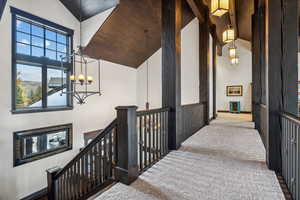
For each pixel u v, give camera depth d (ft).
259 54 16.28
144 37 20.30
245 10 20.22
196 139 12.80
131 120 6.60
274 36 7.34
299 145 4.95
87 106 18.69
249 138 13.04
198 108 16.61
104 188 6.72
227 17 21.18
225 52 32.94
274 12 7.33
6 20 12.30
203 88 19.07
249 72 30.91
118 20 16.42
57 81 16.33
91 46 17.87
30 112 13.76
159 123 9.35
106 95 21.04
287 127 6.24
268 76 7.45
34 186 13.98
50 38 15.56
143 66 25.61
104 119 20.75
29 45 14.02
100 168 7.10
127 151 6.42
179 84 10.82
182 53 21.68
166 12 10.51
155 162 8.34
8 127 12.53
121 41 19.34
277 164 7.25
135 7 15.83
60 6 15.84
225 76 32.94
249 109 30.94
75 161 7.84
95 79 19.58
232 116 27.30
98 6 15.74
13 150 12.77
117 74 22.61
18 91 13.56
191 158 8.87
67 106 16.85
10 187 12.59
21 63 13.65
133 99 25.36
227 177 6.77
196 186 6.13
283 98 7.20
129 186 6.21
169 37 10.43
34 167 14.02
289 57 7.17
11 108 12.68
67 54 16.81
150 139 8.18
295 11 7.13
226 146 10.96
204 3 17.80
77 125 17.56
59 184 8.93
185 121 12.99
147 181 6.54
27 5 13.35
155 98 24.54
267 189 5.89
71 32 16.83
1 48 12.10
